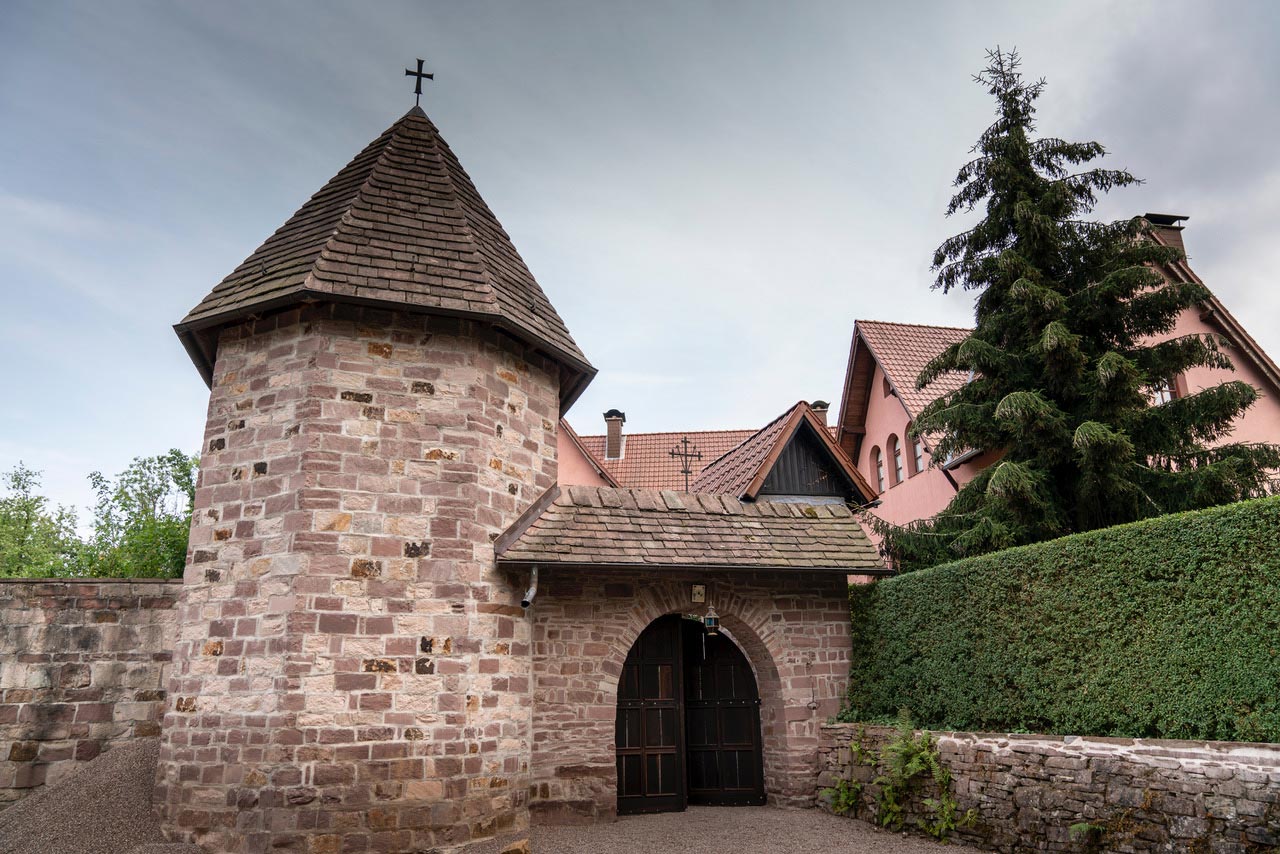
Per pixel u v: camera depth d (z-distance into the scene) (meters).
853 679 11.91
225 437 9.52
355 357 9.42
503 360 10.42
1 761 9.88
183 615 9.12
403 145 12.10
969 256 14.61
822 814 10.96
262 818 8.05
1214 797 6.38
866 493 17.59
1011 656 8.95
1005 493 12.09
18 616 10.28
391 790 8.43
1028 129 14.71
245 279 10.23
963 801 9.03
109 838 8.33
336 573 8.71
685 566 10.84
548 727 10.51
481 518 9.65
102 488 27.64
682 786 11.47
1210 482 11.70
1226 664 6.49
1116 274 12.68
